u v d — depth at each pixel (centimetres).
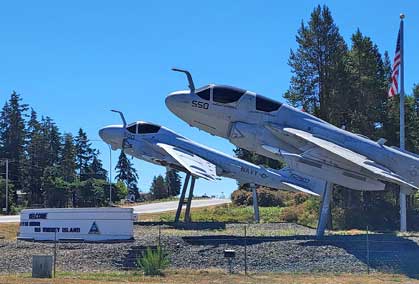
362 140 2709
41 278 1739
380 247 2322
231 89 2733
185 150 4344
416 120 5606
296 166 2567
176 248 2298
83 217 2844
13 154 10612
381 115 5109
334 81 5006
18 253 2331
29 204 9525
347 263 2088
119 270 1997
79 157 12519
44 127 11456
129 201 11231
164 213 6391
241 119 2714
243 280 1758
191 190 4288
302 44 5175
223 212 5962
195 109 2736
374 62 5231
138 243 2459
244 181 4544
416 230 4253
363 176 2533
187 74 2780
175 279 1767
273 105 2717
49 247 2481
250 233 3228
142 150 4266
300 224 4312
